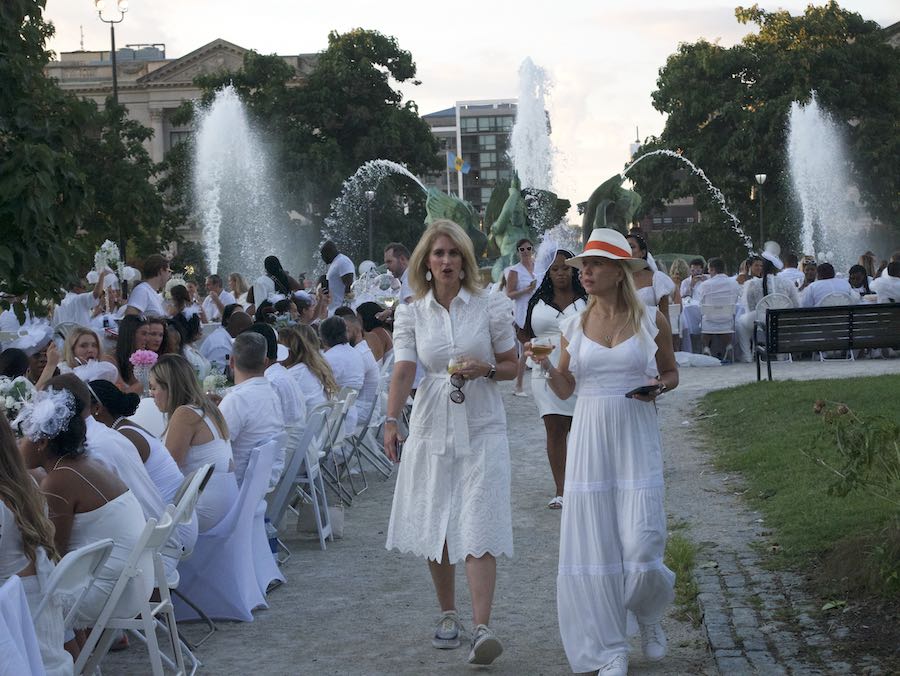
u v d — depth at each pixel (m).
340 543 8.75
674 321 20.05
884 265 24.09
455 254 5.84
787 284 19.88
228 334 13.56
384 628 6.47
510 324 5.90
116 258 14.16
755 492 9.02
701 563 7.07
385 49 60.06
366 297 17.95
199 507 6.66
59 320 13.82
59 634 4.59
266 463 7.00
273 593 7.33
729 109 55.38
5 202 8.07
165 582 5.64
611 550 5.37
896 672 4.93
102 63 84.25
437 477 5.82
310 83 59.75
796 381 14.55
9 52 8.58
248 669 5.84
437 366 5.86
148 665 5.94
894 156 53.66
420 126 60.81
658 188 58.06
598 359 5.42
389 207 58.72
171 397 6.90
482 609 5.68
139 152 47.16
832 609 5.83
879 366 17.28
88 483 5.32
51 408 5.29
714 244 57.19
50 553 4.68
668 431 12.75
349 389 10.23
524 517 9.19
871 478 6.52
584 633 5.34
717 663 5.37
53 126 8.65
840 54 55.41
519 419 14.34
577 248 27.70
